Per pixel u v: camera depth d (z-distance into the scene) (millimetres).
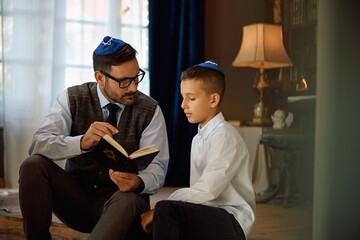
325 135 320
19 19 4137
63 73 4293
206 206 1324
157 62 4551
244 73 5016
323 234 322
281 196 3361
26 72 4156
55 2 4270
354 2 309
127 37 4543
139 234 1445
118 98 1740
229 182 1452
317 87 323
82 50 4355
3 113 4121
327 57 318
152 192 1622
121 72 1684
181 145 4527
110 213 1401
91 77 4395
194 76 1476
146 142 1812
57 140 1613
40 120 4168
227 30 4980
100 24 4434
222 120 1504
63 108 1803
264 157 3898
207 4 4934
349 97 311
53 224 2420
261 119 4148
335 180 319
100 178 1743
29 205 1551
